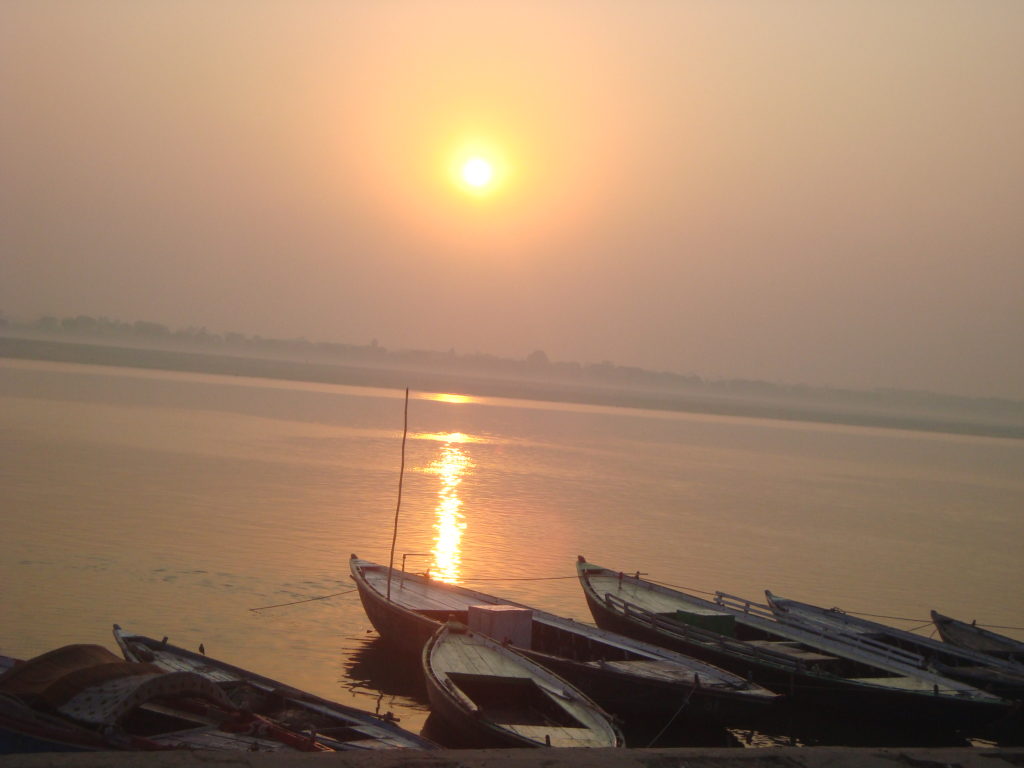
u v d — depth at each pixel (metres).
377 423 72.19
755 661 16.72
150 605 19.31
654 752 6.99
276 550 25.34
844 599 26.38
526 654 15.72
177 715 11.04
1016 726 16.42
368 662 17.42
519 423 88.44
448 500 36.84
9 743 9.35
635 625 18.77
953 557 34.53
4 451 40.41
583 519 35.22
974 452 107.25
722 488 49.78
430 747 10.99
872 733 16.27
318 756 6.51
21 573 20.83
